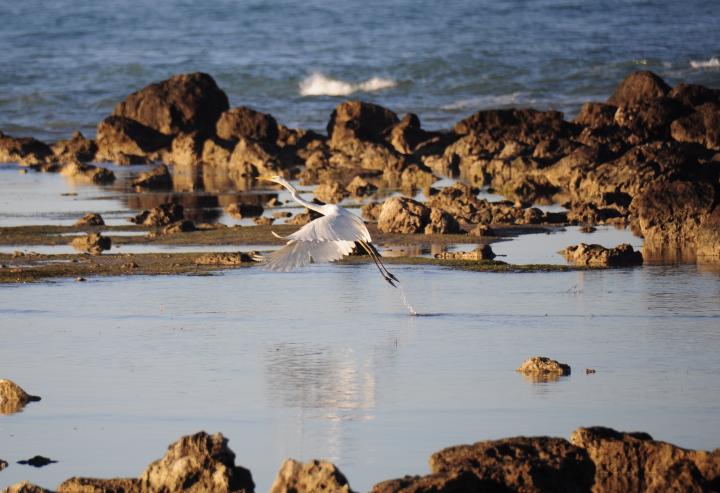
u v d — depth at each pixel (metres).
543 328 89.25
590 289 105.31
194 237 140.75
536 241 137.00
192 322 92.12
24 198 189.25
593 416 66.00
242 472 51.78
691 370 76.06
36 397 70.69
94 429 64.69
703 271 114.56
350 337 86.56
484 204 162.12
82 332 88.75
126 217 164.88
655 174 169.88
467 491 47.44
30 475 57.81
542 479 48.78
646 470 52.50
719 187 145.12
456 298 101.38
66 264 120.69
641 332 87.50
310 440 62.12
